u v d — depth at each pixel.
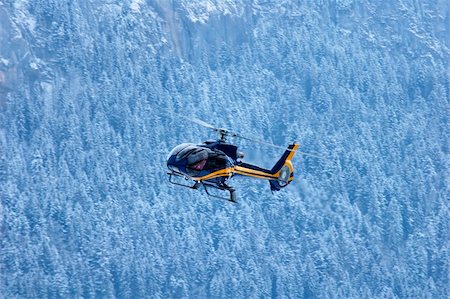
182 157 142.00
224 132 145.12
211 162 143.12
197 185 145.50
